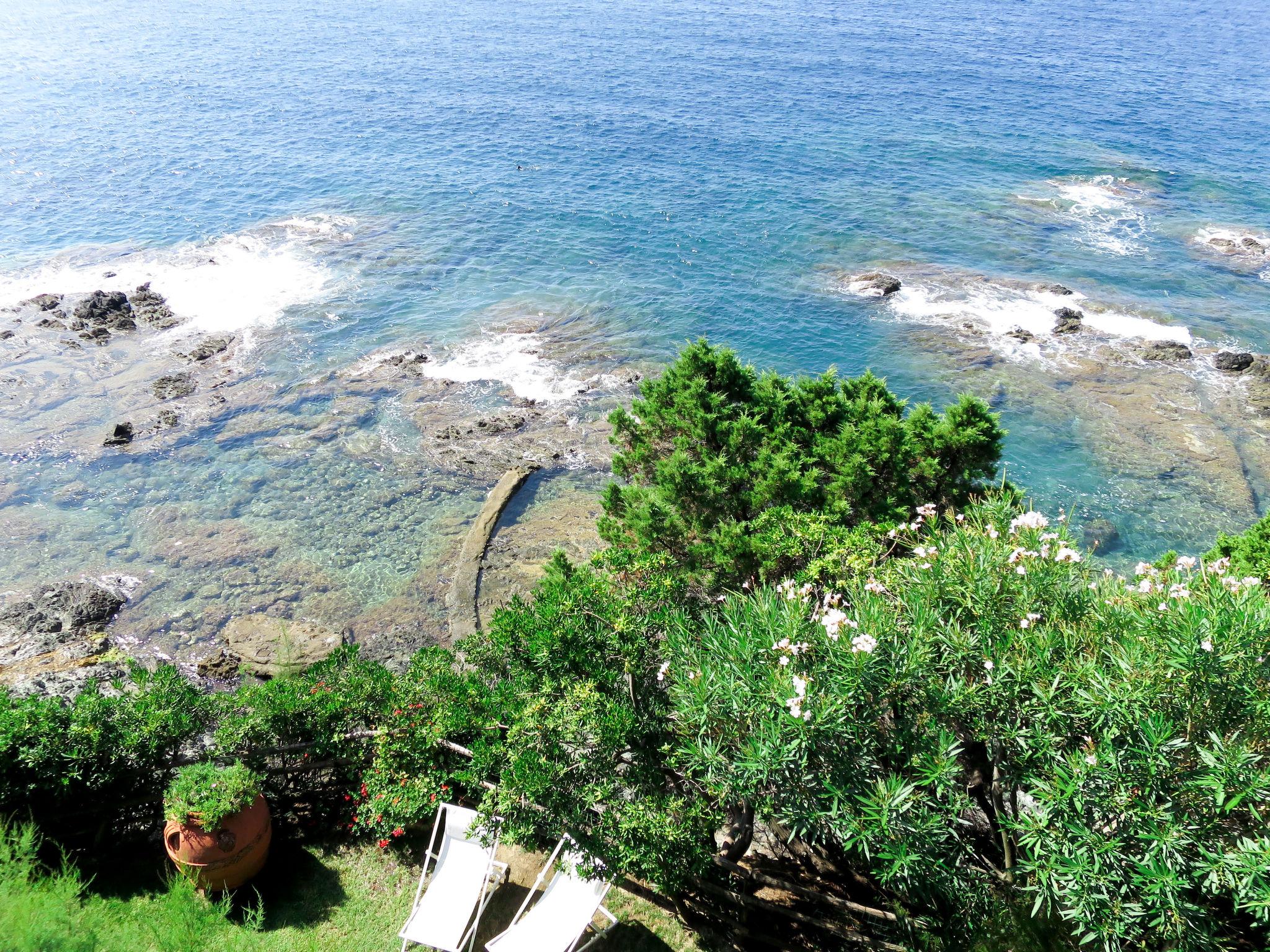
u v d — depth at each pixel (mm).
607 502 18422
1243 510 27203
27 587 22391
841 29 106812
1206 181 56188
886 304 40250
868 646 8906
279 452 28594
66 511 25531
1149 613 9172
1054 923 8703
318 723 13508
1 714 12141
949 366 35031
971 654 9523
